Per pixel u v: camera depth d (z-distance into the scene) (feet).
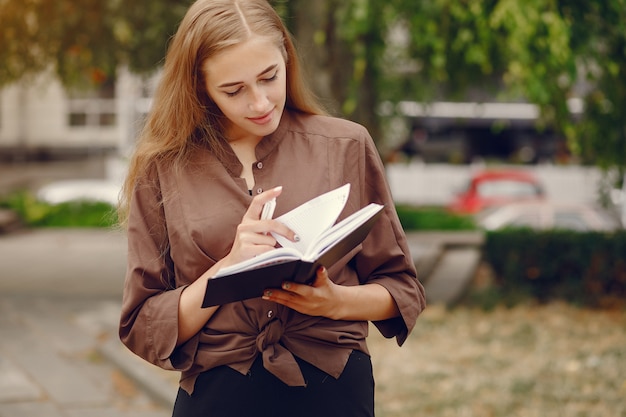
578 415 16.22
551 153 88.63
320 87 28.02
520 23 23.47
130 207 7.59
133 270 7.36
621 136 29.53
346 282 7.45
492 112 81.20
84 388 19.72
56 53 32.07
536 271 30.01
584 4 24.93
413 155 88.53
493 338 23.91
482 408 16.97
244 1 7.16
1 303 29.73
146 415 18.02
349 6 25.43
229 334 7.14
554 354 21.77
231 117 7.12
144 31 28.96
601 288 29.45
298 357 7.16
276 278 6.50
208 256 7.17
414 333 24.54
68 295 31.94
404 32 34.42
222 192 7.25
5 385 19.74
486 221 49.57
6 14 30.76
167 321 7.07
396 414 16.70
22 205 57.00
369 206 6.82
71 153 87.86
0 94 80.48
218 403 7.17
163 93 7.42
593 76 26.73
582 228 46.98
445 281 34.91
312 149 7.46
